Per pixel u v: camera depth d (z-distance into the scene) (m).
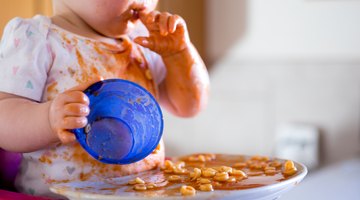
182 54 0.93
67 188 0.70
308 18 1.74
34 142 0.76
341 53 1.72
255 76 1.83
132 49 0.92
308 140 1.74
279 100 1.80
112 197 0.64
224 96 1.87
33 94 0.81
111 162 0.75
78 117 0.70
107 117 0.74
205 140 1.89
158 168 0.85
